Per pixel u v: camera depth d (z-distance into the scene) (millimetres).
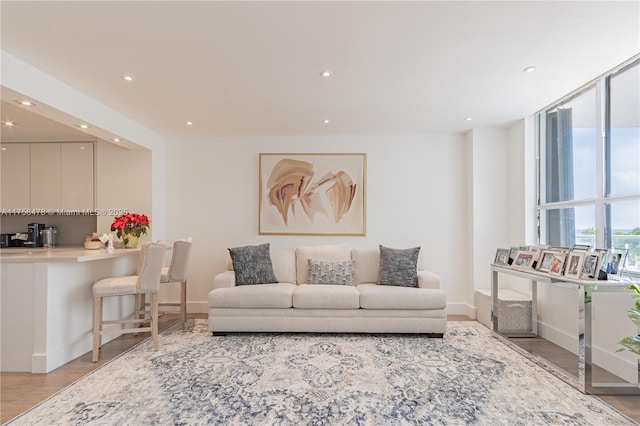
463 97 3561
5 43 2445
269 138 5047
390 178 4973
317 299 3836
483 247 4648
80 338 3402
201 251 5039
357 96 3512
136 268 4523
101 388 2629
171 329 4184
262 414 2260
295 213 4980
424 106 3816
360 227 4945
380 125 4543
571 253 3020
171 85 3205
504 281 4668
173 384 2684
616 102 3039
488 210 4652
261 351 3393
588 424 2150
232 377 2803
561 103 3785
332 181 4977
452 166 4941
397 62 2771
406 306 3801
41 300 3006
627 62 2805
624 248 2846
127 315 4195
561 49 2578
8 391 2604
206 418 2213
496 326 3975
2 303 3023
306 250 4598
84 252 3605
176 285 5043
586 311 2570
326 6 2051
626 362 2691
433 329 3793
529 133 4227
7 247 5098
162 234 5004
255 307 3865
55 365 3064
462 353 3344
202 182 5066
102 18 2158
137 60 2715
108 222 4750
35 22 2193
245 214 5035
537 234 4227
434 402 2410
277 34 2354
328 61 2750
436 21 2205
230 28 2275
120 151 4766
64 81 3096
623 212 2975
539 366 3025
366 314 3838
